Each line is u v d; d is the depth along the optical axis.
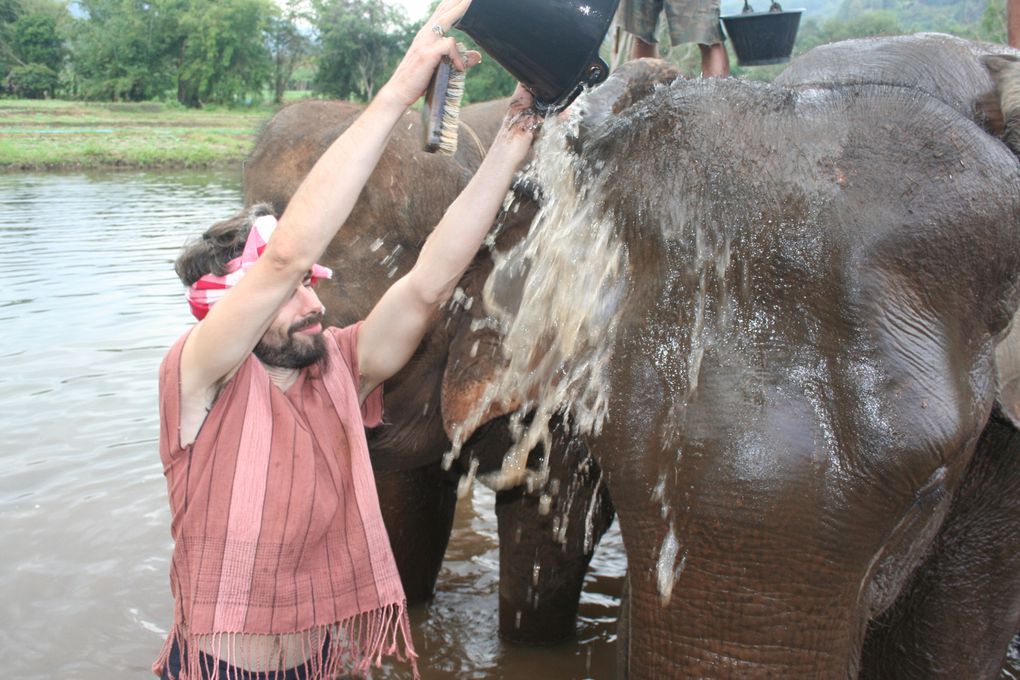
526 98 2.48
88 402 6.89
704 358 1.98
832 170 1.99
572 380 2.22
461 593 4.68
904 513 2.04
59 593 4.50
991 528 2.97
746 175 2.01
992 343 2.21
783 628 1.92
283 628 2.37
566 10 2.12
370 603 2.49
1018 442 2.81
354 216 3.82
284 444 2.37
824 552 1.91
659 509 2.00
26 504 5.34
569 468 3.33
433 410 3.56
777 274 1.96
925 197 1.99
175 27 72.31
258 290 2.24
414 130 3.86
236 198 20.48
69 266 11.59
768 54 4.27
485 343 2.98
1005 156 2.09
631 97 2.43
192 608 2.32
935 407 1.95
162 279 10.77
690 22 4.25
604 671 3.99
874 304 1.94
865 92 2.10
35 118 52.72
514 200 2.89
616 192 2.14
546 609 4.02
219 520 2.32
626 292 2.12
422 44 2.21
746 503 1.88
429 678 3.97
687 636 1.97
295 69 80.06
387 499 4.15
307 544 2.38
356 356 2.65
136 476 5.70
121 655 4.04
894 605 3.14
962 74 2.38
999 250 2.07
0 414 6.66
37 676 3.89
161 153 34.84
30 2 80.50
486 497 5.96
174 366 2.32
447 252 2.55
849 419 1.92
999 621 3.09
